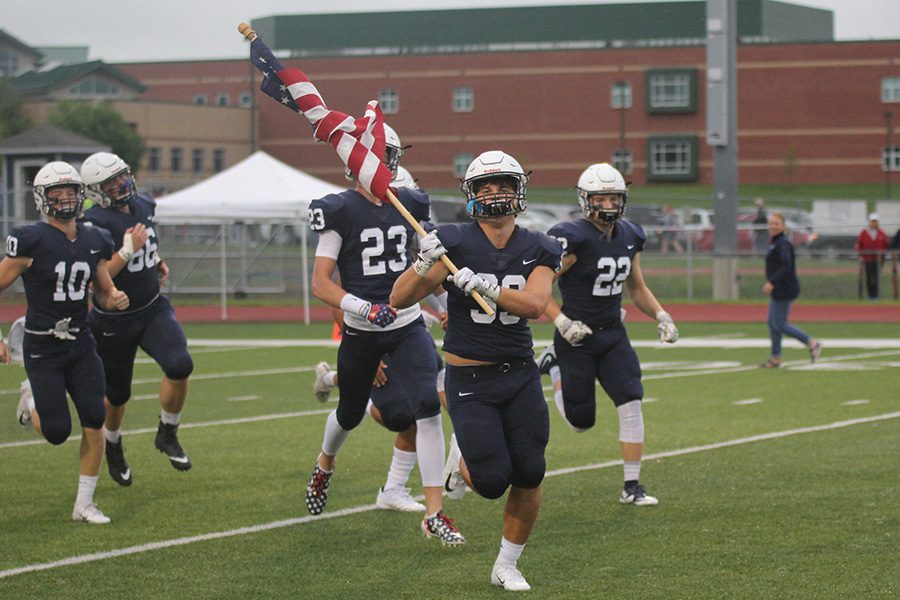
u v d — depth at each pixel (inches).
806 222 3031.5
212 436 732.7
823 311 1669.5
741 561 438.6
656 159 4352.9
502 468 405.1
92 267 533.0
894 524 490.0
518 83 4382.4
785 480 580.4
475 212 408.2
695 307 1753.2
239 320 1678.2
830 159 4244.6
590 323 557.3
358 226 502.6
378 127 472.4
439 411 483.2
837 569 426.0
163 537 487.2
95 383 530.0
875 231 1803.6
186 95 4749.0
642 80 4335.6
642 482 585.3
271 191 1660.9
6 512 534.6
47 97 4212.6
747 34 4928.6
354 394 505.0
